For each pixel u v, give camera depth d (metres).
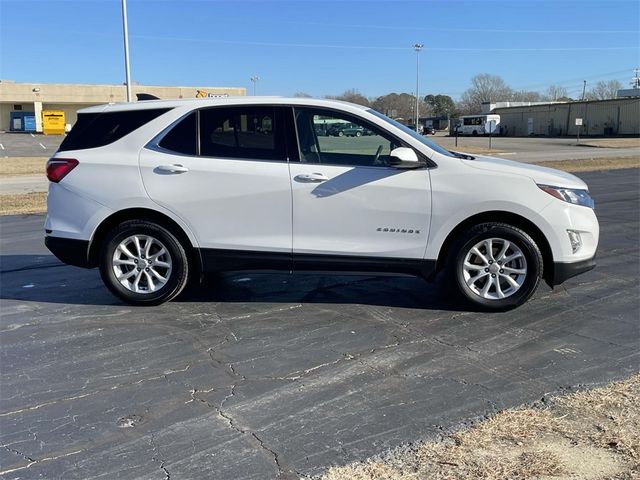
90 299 6.00
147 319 5.35
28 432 3.44
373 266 5.32
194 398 3.83
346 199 5.22
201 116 5.46
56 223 5.59
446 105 123.81
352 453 3.16
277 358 4.45
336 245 5.30
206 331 5.03
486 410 3.59
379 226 5.25
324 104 5.35
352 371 4.20
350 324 5.15
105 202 5.45
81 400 3.83
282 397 3.83
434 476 2.90
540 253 5.20
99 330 5.09
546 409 3.57
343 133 5.32
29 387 4.02
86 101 73.06
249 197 5.30
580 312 5.37
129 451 3.23
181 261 5.52
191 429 3.45
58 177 5.56
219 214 5.36
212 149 5.41
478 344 4.66
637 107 62.78
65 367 4.34
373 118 5.31
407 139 5.25
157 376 4.17
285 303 5.76
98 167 5.47
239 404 3.74
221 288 6.29
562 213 5.12
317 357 4.45
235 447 3.25
